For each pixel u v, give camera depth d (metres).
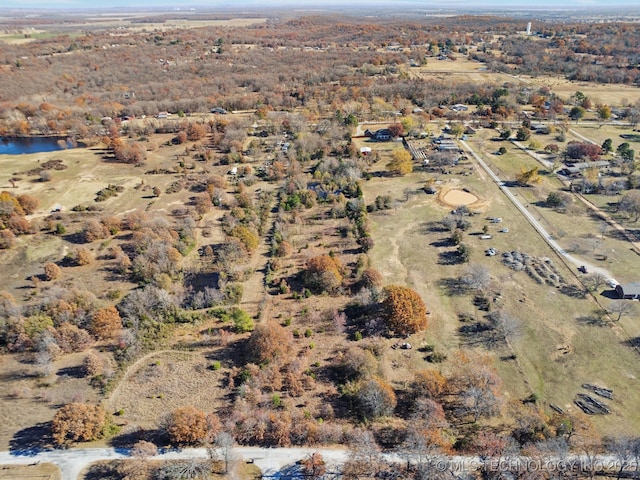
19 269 79.38
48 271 75.25
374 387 52.22
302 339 63.62
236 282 75.25
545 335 63.28
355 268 77.44
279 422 49.59
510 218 94.62
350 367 56.81
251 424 49.66
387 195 105.38
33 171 119.12
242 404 52.56
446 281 75.31
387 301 64.06
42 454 47.81
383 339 63.56
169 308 67.81
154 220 90.19
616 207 97.69
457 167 120.12
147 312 66.88
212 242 87.38
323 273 72.06
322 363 59.66
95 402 54.03
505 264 79.25
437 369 58.38
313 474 45.44
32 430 50.53
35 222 91.62
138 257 77.94
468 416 52.19
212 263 80.50
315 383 56.66
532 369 58.12
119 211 99.19
